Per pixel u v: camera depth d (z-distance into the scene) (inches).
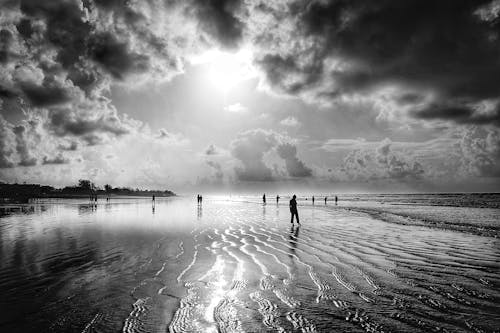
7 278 286.2
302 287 264.4
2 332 175.3
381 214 1216.2
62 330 177.5
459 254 412.8
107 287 259.6
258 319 194.2
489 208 1758.1
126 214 1179.9
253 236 576.7
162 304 220.5
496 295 242.7
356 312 206.7
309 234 610.2
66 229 677.3
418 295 242.8
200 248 447.2
